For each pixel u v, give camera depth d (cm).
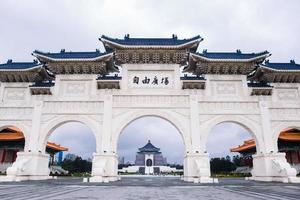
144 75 2944
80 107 2866
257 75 3119
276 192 1506
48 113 2855
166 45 2842
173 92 2873
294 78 3000
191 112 2797
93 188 1748
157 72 2956
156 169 8238
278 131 2830
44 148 2844
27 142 2789
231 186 1994
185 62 3130
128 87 2902
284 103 2908
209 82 2941
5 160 4022
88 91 2928
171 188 1791
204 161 2638
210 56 2978
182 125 2780
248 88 2936
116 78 2953
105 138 2723
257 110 2867
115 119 2803
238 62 2908
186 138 2736
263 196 1280
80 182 2402
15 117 2866
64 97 2892
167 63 2983
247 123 2825
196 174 2608
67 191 1509
